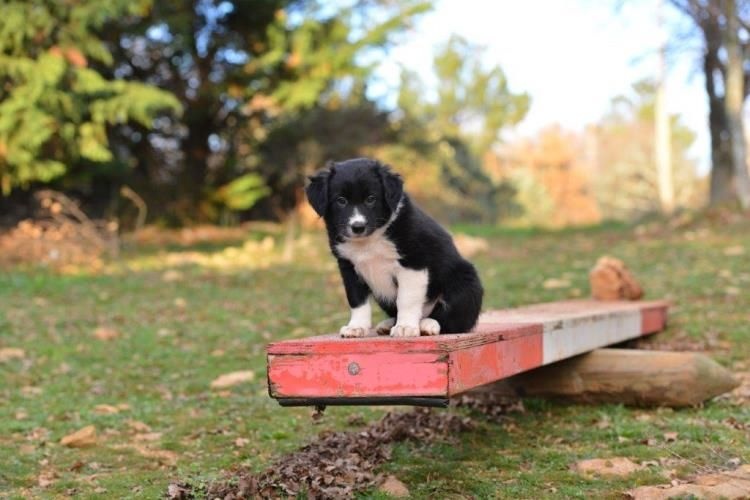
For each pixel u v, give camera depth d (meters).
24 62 19.05
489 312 8.52
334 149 31.27
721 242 19.22
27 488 5.71
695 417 6.96
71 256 19.44
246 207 29.72
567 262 18.20
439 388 4.53
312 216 31.55
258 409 7.95
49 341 11.72
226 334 12.12
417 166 40.12
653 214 33.25
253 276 17.92
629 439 6.35
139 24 24.98
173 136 29.64
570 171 61.00
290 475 5.34
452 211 44.81
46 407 8.23
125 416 7.80
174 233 27.23
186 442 6.90
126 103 20.89
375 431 6.63
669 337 10.56
